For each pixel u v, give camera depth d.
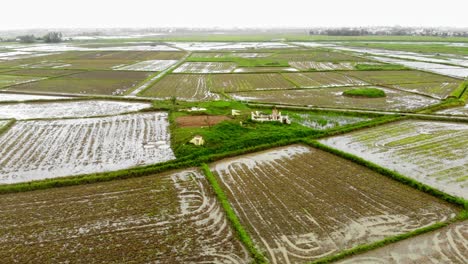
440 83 47.12
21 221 15.70
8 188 18.25
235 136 25.64
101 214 16.25
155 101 37.00
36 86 45.97
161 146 24.58
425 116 30.69
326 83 47.91
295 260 13.03
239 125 27.73
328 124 29.80
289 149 24.03
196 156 22.47
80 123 30.09
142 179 19.78
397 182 19.02
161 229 15.12
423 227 14.84
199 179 19.70
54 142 25.45
